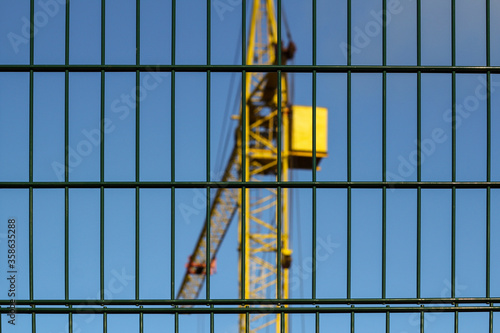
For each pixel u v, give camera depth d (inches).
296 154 847.1
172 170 191.3
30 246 191.5
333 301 189.8
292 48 834.2
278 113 194.1
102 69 193.9
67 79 194.2
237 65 193.8
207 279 189.8
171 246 190.2
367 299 190.4
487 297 191.6
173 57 193.6
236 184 190.9
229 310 188.7
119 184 191.0
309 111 845.8
